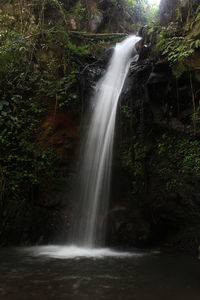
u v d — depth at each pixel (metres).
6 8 8.20
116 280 3.38
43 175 6.52
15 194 6.11
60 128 6.87
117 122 6.57
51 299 2.70
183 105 5.51
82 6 9.95
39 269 3.82
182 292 2.99
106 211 6.21
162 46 5.50
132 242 5.79
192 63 4.87
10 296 2.77
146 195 6.09
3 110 6.46
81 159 6.84
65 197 6.58
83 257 4.73
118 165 6.47
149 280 3.41
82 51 8.27
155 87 5.80
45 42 7.55
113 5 10.77
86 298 2.75
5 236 5.78
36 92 6.88
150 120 6.06
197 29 4.89
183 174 5.35
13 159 6.24
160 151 5.85
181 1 5.59
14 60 6.85
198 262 4.44
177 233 5.90
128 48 8.41
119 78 7.88
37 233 6.11
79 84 7.19
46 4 8.59
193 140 5.28
